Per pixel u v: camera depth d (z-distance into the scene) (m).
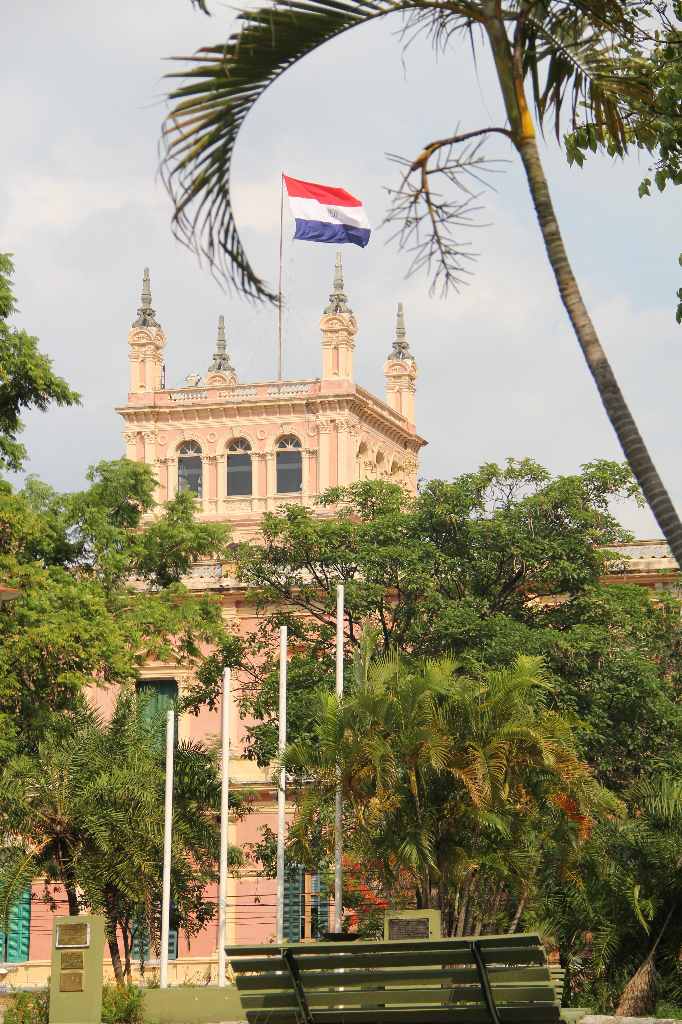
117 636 46.00
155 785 38.78
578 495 50.62
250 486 111.44
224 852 39.41
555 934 31.33
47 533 49.25
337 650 38.62
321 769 33.00
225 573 57.38
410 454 121.25
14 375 45.34
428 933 27.28
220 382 118.50
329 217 66.00
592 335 14.51
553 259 14.70
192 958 54.41
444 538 52.34
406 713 32.00
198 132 14.26
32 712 43.62
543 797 32.06
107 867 37.41
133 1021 27.77
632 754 46.94
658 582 59.44
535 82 15.67
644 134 17.05
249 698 49.78
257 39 14.14
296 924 55.00
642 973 30.47
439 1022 20.95
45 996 29.31
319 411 110.12
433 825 32.66
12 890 36.91
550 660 47.22
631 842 31.16
